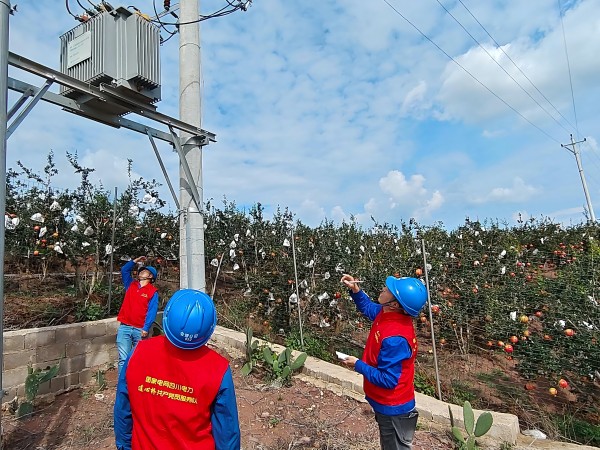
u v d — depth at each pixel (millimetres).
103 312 6332
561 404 4980
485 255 8219
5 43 2836
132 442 1837
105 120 4668
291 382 5328
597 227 10008
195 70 6590
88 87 4113
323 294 6750
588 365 4953
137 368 1829
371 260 8453
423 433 4105
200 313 1776
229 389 1782
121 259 7914
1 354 2754
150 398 1772
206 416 1751
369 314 3299
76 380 5332
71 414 4590
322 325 6848
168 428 1727
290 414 4426
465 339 6742
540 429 4363
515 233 11602
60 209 6918
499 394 5156
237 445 1810
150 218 8789
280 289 7520
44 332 5051
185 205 6348
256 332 7367
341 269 7551
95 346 5613
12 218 6363
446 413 4312
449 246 9289
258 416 4375
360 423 4270
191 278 6262
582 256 6809
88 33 4277
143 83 4465
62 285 7246
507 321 6195
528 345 5672
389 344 2682
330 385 5211
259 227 9328
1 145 2795
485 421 3648
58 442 3943
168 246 9000
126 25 4348
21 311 5898
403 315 2848
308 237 8750
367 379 2744
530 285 6621
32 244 6820
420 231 10219
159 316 6820
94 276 7043
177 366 1764
